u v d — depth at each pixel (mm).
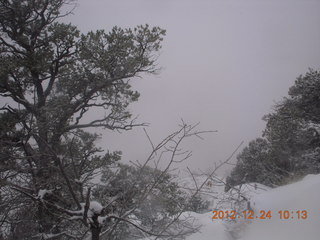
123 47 12719
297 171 18359
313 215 7660
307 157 19438
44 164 6660
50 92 13125
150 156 5219
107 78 12852
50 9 13672
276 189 11266
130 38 13117
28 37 13570
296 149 20406
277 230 7805
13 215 6016
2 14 13023
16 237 5867
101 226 4941
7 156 6703
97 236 4891
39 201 5230
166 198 5426
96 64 12508
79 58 13055
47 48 13039
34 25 13836
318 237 6680
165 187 5359
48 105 11344
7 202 5660
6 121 9688
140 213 5656
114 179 6164
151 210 5570
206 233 8977
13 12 13062
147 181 5379
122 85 13180
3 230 6055
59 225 6445
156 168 5270
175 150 5168
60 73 13055
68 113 11258
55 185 6309
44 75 12797
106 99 13312
